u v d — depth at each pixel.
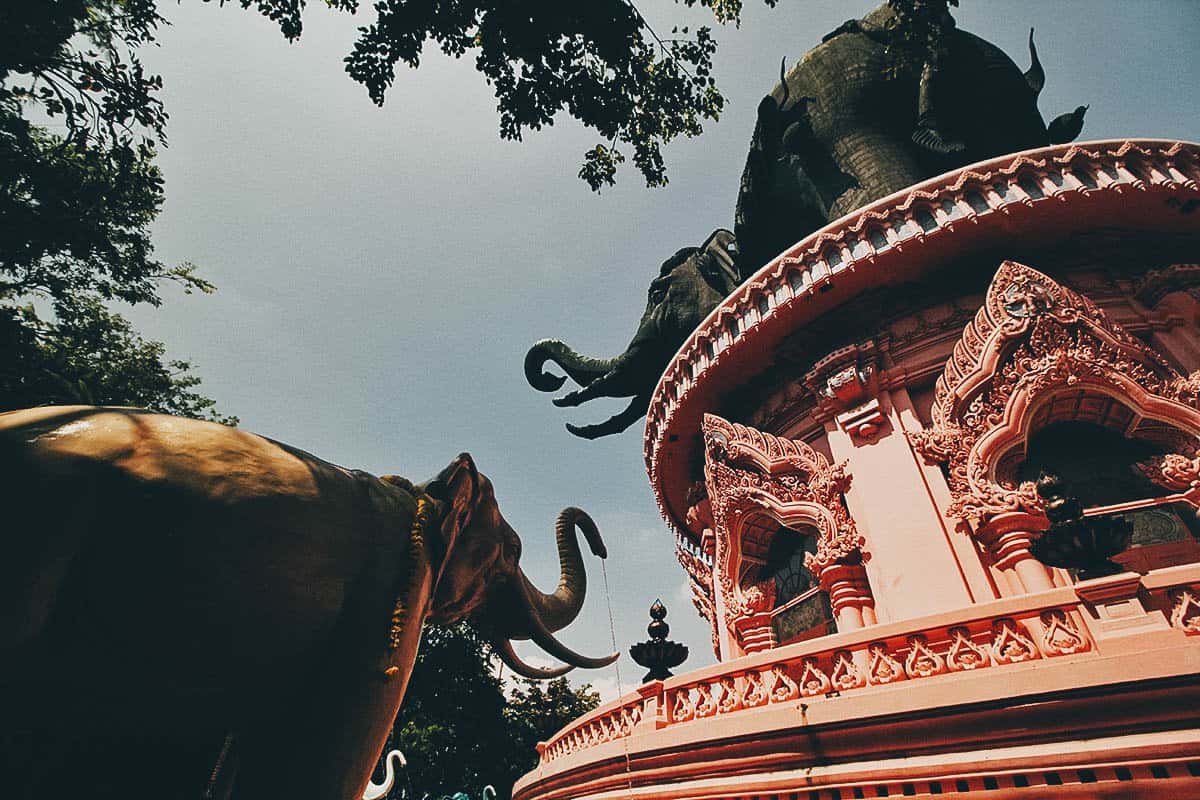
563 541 6.36
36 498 2.59
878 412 13.99
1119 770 5.92
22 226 10.64
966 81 18.62
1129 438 12.12
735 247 23.12
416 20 8.61
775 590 15.91
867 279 14.79
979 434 12.27
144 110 9.55
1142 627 6.60
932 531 12.14
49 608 2.55
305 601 3.23
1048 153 13.75
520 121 9.73
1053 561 8.02
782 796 7.67
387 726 3.56
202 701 3.03
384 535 3.86
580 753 11.16
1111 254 14.27
